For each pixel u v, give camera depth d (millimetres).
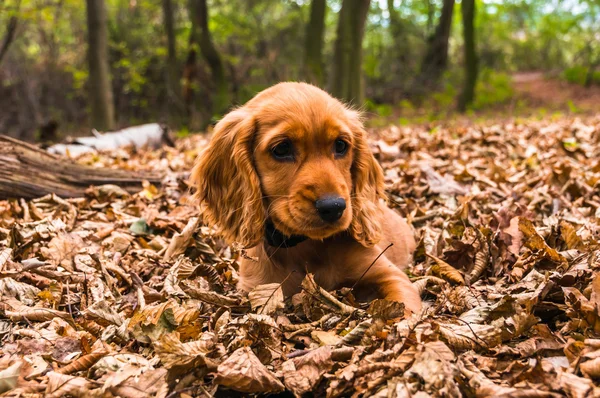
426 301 511
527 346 379
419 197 844
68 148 1271
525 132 1455
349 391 351
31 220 730
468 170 901
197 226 655
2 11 2523
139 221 732
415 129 1842
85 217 768
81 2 3072
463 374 344
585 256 476
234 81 3170
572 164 926
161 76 3299
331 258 517
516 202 712
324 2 2230
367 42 3871
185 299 494
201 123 2793
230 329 416
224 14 3342
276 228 482
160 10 3520
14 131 3186
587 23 4410
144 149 1413
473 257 556
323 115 465
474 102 2863
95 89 2160
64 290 542
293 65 3266
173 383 362
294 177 462
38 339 434
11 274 557
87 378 380
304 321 476
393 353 364
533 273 476
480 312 422
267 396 364
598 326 387
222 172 517
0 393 359
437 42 3451
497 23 4262
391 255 584
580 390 316
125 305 505
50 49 3387
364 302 521
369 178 532
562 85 3490
